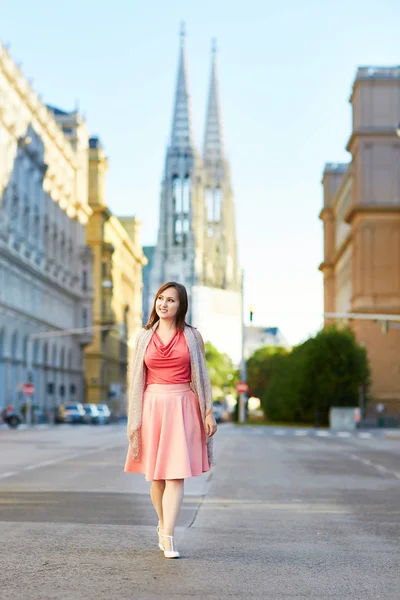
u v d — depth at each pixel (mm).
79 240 116312
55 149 103500
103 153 134250
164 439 8359
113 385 132750
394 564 8508
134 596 6742
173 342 8477
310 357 80125
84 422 87500
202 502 14711
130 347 168750
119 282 154375
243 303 90562
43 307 97625
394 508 14156
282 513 13203
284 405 84688
